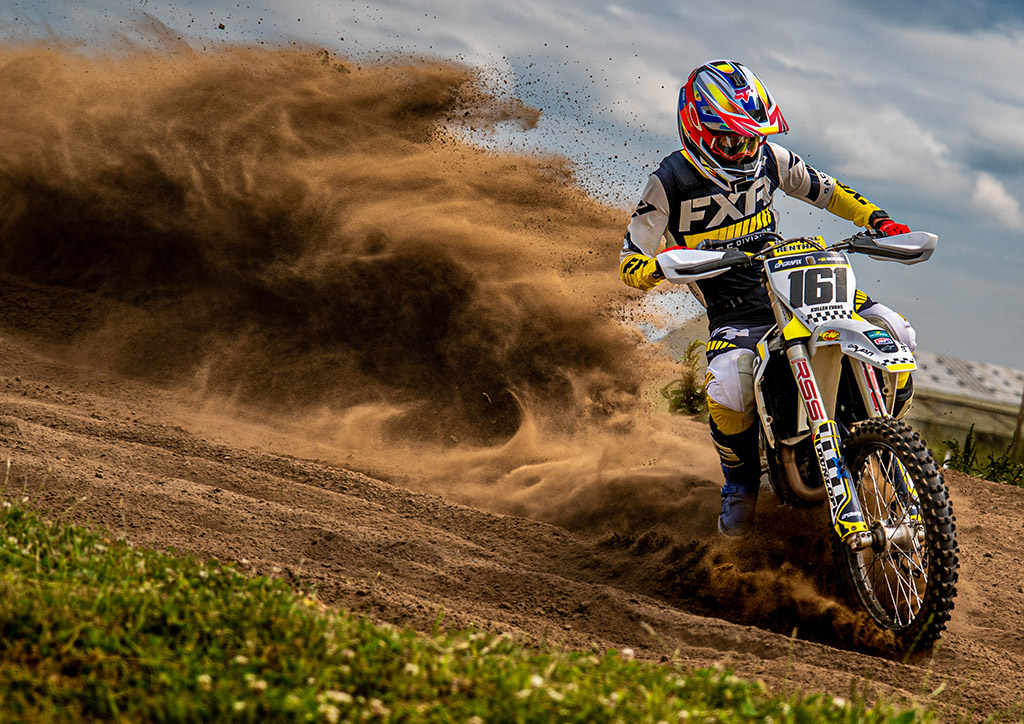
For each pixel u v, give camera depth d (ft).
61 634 33.45
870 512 53.88
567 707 31.94
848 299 52.21
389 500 73.67
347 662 34.88
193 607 37.42
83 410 86.58
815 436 51.49
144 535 55.06
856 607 53.06
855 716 35.24
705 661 46.32
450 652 35.81
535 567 63.87
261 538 58.70
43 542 44.47
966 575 69.51
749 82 60.08
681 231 61.82
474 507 77.97
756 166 60.75
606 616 53.11
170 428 83.82
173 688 31.17
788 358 53.06
